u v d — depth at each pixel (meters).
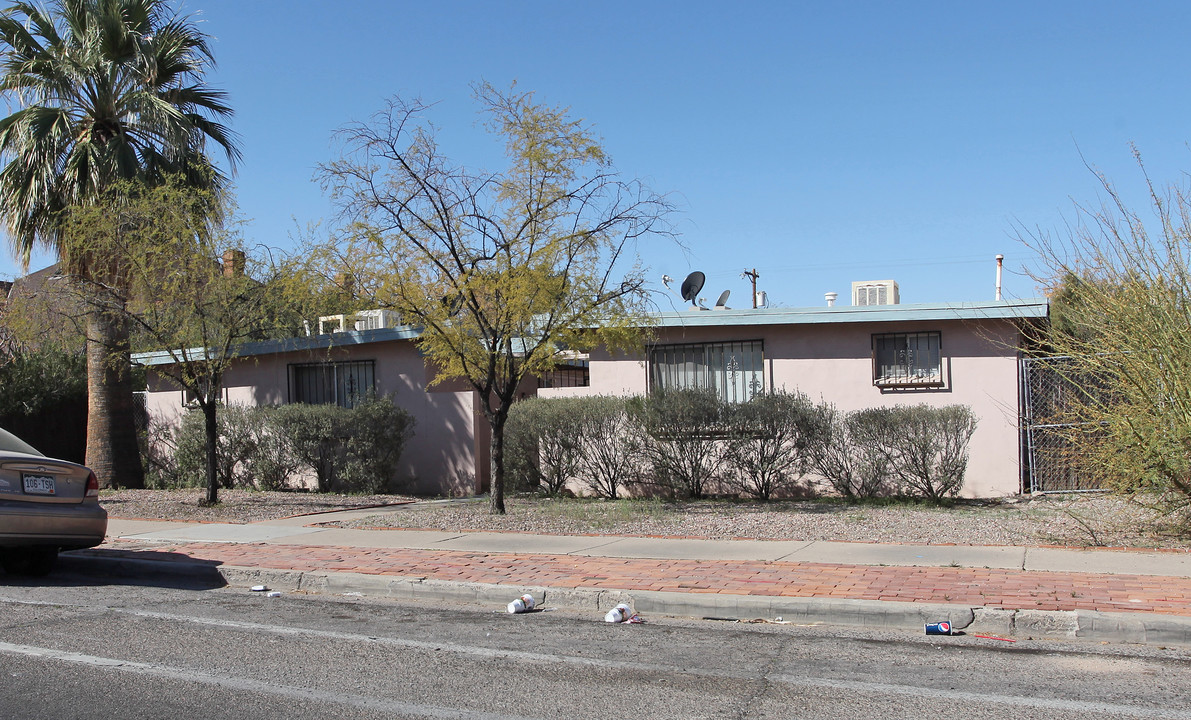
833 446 14.52
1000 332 14.32
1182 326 9.45
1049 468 14.17
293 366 19.81
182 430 19.59
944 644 6.73
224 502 16.16
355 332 18.33
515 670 6.12
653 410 15.14
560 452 16.30
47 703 5.36
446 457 17.62
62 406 22.23
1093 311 10.27
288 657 6.47
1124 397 10.32
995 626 7.01
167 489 19.17
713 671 6.07
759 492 14.98
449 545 10.88
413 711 5.25
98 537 9.82
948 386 14.55
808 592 7.85
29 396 21.22
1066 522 11.32
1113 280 9.89
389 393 18.25
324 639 7.04
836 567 8.90
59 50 17.67
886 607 7.30
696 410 14.91
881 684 5.72
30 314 15.77
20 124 17.00
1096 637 6.76
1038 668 6.06
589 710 5.26
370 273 12.72
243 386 20.52
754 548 10.13
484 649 6.71
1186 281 9.48
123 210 14.60
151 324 15.05
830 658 6.38
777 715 5.14
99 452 18.58
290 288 13.38
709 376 16.06
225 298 14.80
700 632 7.23
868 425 14.00
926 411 13.57
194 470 19.36
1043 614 6.91
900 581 8.16
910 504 13.62
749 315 15.35
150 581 9.93
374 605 8.45
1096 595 7.43
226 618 7.83
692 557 9.67
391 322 19.77
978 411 14.38
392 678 5.93
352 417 17.17
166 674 5.99
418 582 8.80
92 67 17.33
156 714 5.18
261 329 15.57
